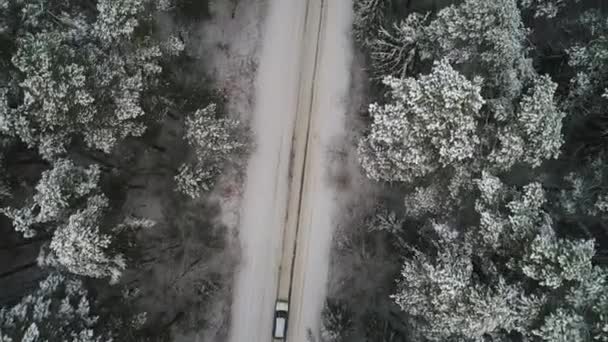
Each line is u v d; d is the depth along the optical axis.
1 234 18.77
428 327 17.39
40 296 16.28
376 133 16.27
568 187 17.61
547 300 15.06
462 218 17.20
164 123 21.28
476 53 16.30
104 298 18.73
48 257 16.98
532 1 18.09
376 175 17.73
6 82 16.70
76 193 16.66
